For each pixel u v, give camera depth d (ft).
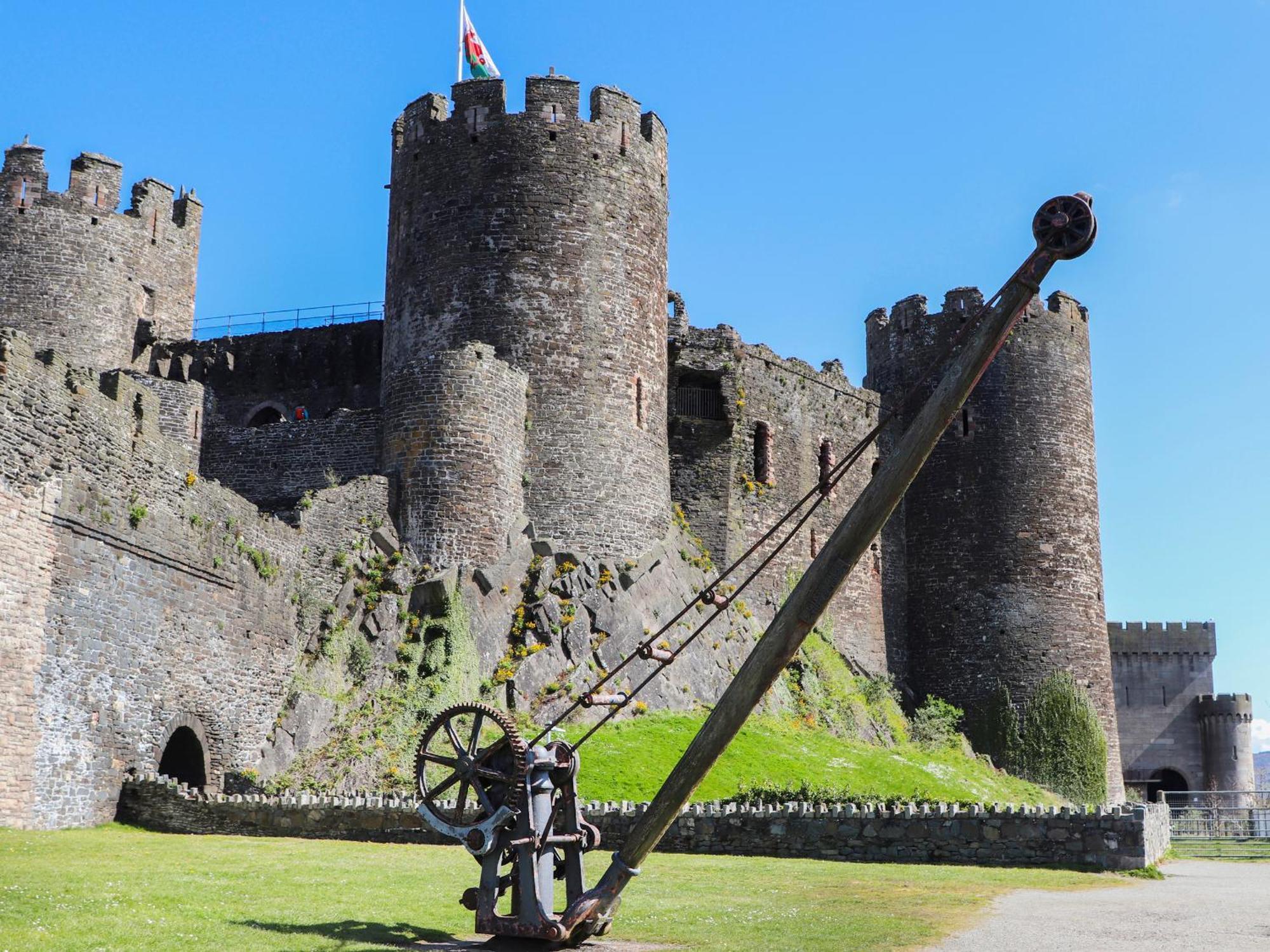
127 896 57.21
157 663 104.06
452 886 65.31
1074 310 199.31
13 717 88.12
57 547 93.20
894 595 194.18
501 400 140.87
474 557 135.44
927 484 196.34
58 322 171.12
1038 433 192.75
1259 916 60.49
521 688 131.23
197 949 47.19
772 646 50.78
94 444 98.12
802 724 161.17
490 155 151.33
